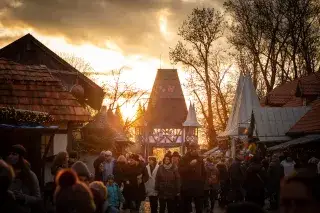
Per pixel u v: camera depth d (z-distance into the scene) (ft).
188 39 189.47
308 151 101.86
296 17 162.81
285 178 13.20
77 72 114.83
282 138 122.52
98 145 92.38
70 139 68.08
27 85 66.33
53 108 65.21
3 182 23.85
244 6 166.50
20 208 24.43
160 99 311.47
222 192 87.66
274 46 168.45
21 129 45.93
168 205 64.28
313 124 109.81
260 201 64.23
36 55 118.21
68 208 24.00
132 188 71.36
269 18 164.04
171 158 64.23
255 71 175.73
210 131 197.26
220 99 194.49
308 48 165.48
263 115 127.54
